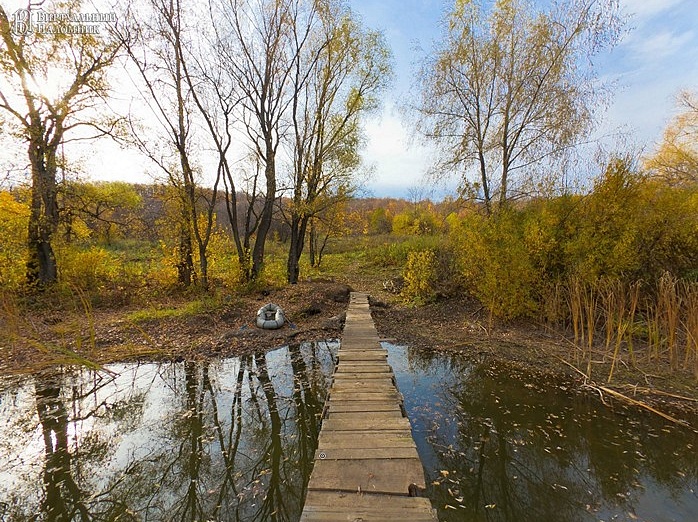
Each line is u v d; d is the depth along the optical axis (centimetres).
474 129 943
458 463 377
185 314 889
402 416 385
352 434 343
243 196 1656
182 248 1145
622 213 690
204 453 409
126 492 349
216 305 954
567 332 766
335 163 1350
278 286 1268
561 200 773
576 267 729
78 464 386
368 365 552
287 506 341
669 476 347
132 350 691
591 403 488
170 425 462
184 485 361
